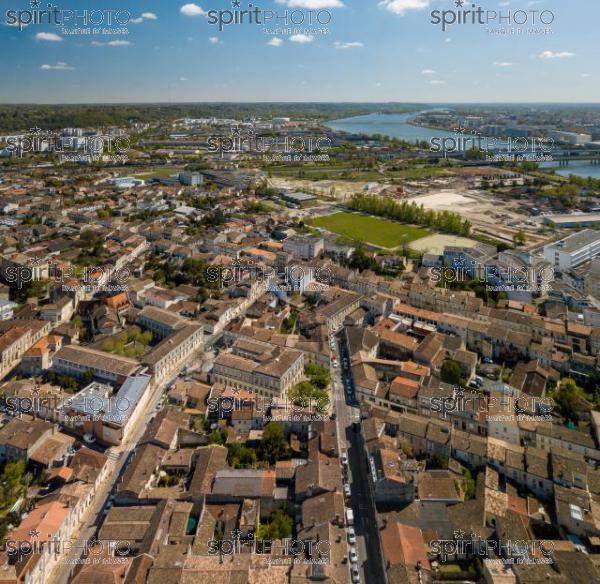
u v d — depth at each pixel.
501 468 195.88
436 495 180.25
